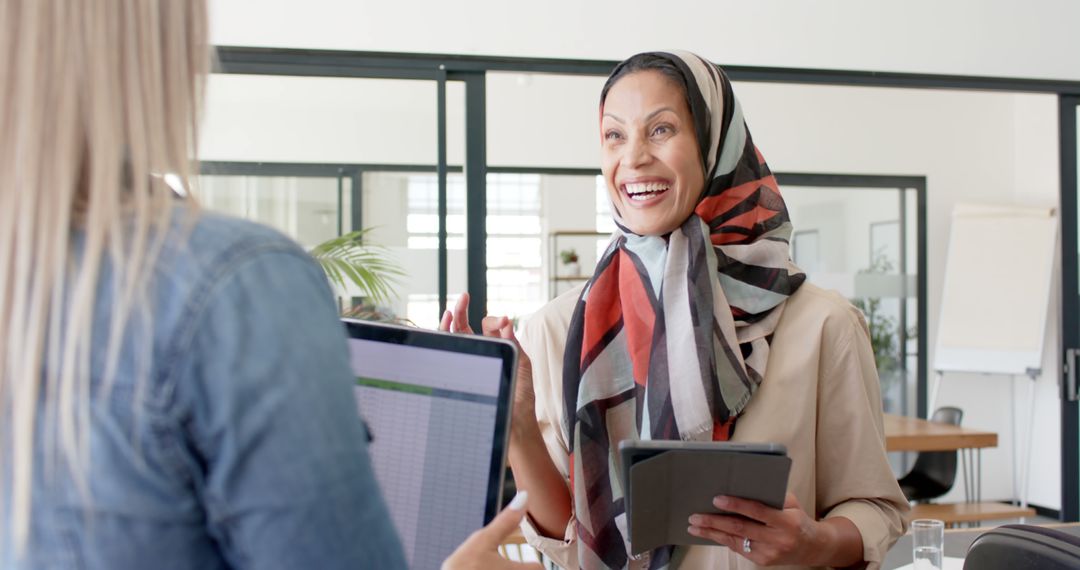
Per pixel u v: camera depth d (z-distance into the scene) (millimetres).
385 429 998
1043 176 6355
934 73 3568
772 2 3398
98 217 600
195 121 692
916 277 6383
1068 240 3861
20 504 587
